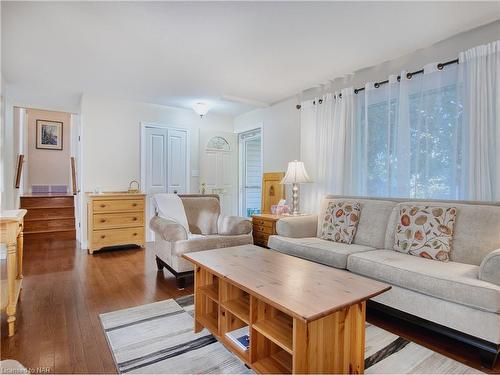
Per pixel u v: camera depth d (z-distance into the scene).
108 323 2.09
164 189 5.11
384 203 2.81
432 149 2.72
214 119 5.66
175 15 2.26
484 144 2.37
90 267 3.45
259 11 2.20
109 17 2.29
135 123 4.82
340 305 1.27
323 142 3.78
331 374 1.40
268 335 1.45
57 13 2.23
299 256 2.77
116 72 3.46
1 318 2.15
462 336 1.70
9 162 4.32
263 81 3.78
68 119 7.46
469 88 2.47
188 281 3.00
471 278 1.74
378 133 3.20
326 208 3.24
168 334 1.96
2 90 3.53
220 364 1.64
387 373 1.57
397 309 2.01
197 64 3.22
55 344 1.81
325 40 2.66
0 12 2.20
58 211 5.56
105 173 4.57
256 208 5.90
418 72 2.84
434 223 2.26
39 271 3.28
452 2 2.09
